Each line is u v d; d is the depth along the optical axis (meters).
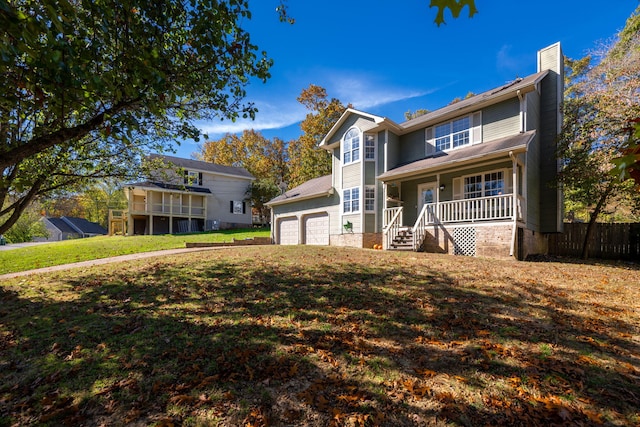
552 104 13.49
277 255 9.54
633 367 3.21
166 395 2.84
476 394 2.77
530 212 12.09
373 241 14.98
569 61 20.08
